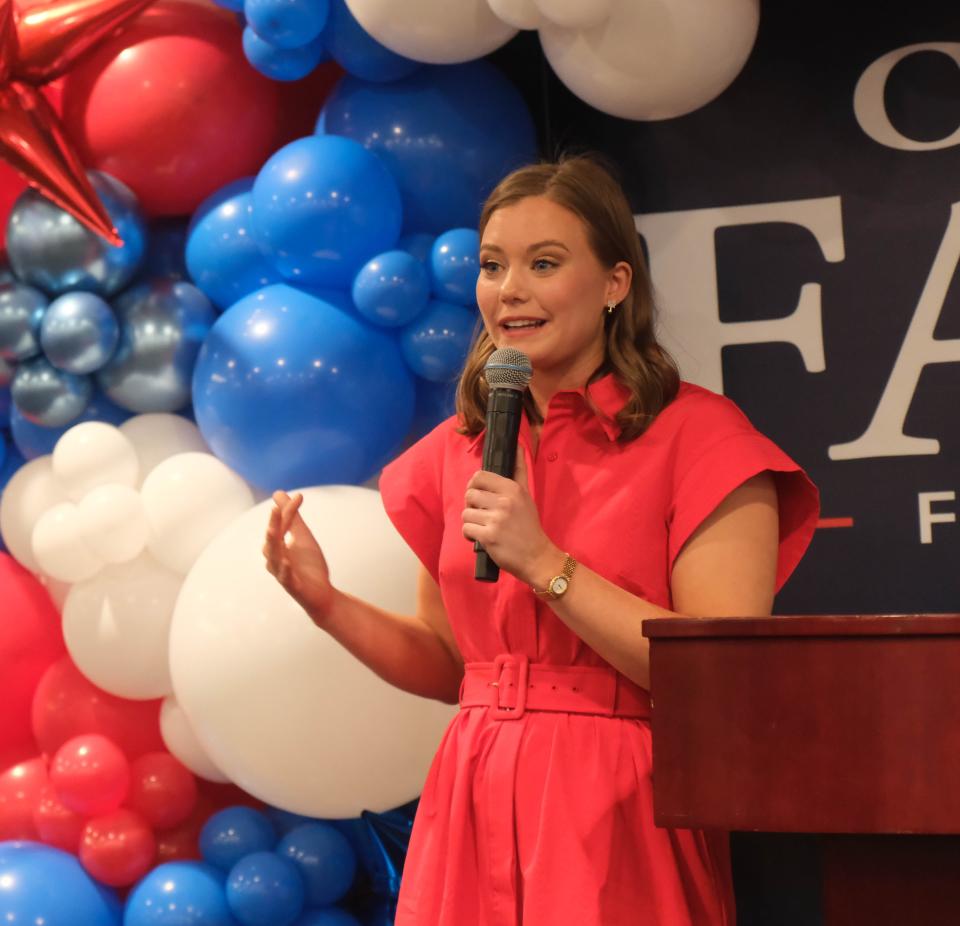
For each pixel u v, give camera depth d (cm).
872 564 381
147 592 382
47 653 409
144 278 412
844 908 186
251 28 383
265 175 377
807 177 390
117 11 388
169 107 395
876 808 178
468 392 273
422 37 362
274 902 368
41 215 390
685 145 397
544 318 254
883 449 383
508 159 394
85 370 390
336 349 372
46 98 395
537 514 232
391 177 382
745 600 240
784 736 183
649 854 236
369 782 359
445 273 376
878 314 385
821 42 391
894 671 179
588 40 346
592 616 230
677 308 395
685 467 248
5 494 406
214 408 375
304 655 349
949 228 382
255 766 357
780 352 389
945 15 386
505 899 237
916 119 386
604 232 257
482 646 256
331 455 377
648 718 246
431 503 279
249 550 360
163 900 365
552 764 239
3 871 369
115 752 382
